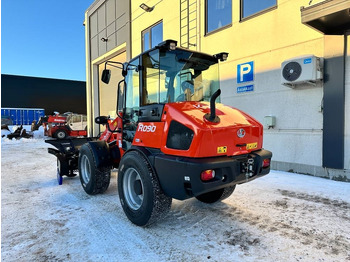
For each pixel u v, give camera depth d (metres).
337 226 2.94
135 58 3.44
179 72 3.29
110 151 4.20
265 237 2.71
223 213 3.38
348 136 4.75
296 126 5.52
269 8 5.84
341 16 4.16
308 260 2.27
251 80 6.30
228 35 6.79
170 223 3.10
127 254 2.41
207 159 2.50
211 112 2.67
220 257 2.34
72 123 20.09
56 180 5.42
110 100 13.53
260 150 3.05
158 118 2.93
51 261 2.30
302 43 5.30
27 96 36.62
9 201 3.97
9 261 2.31
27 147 12.18
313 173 5.29
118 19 11.77
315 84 5.13
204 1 7.43
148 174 2.82
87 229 2.96
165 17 8.87
